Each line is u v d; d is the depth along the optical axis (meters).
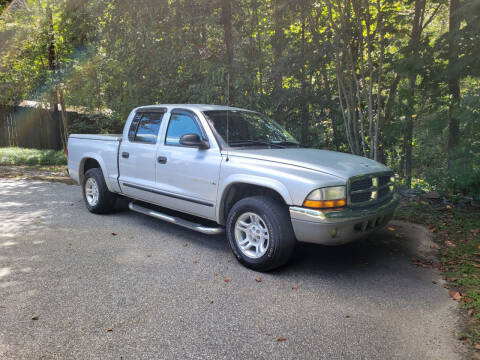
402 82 7.27
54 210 6.48
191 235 5.23
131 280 3.72
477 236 5.14
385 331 2.89
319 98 7.91
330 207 3.60
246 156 4.15
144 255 4.41
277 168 3.88
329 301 3.36
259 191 4.30
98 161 6.03
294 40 7.96
